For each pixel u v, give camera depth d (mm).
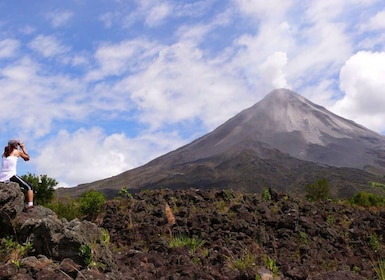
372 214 17828
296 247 12383
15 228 8391
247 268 9047
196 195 17984
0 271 6730
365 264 10867
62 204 16609
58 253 7641
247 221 14312
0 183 9008
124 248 11875
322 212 17000
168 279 8227
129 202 17172
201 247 11922
